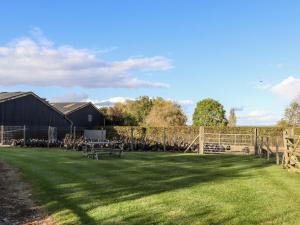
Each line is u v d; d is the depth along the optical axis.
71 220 9.05
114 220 8.97
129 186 12.99
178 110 67.25
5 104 48.31
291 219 9.09
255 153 29.16
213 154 28.61
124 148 33.62
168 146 34.16
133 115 69.62
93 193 11.81
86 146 25.98
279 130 45.16
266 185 13.62
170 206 10.20
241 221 8.90
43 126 53.22
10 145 38.72
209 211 9.72
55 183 13.48
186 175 15.81
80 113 63.84
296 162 17.81
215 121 62.97
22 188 12.89
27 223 9.02
